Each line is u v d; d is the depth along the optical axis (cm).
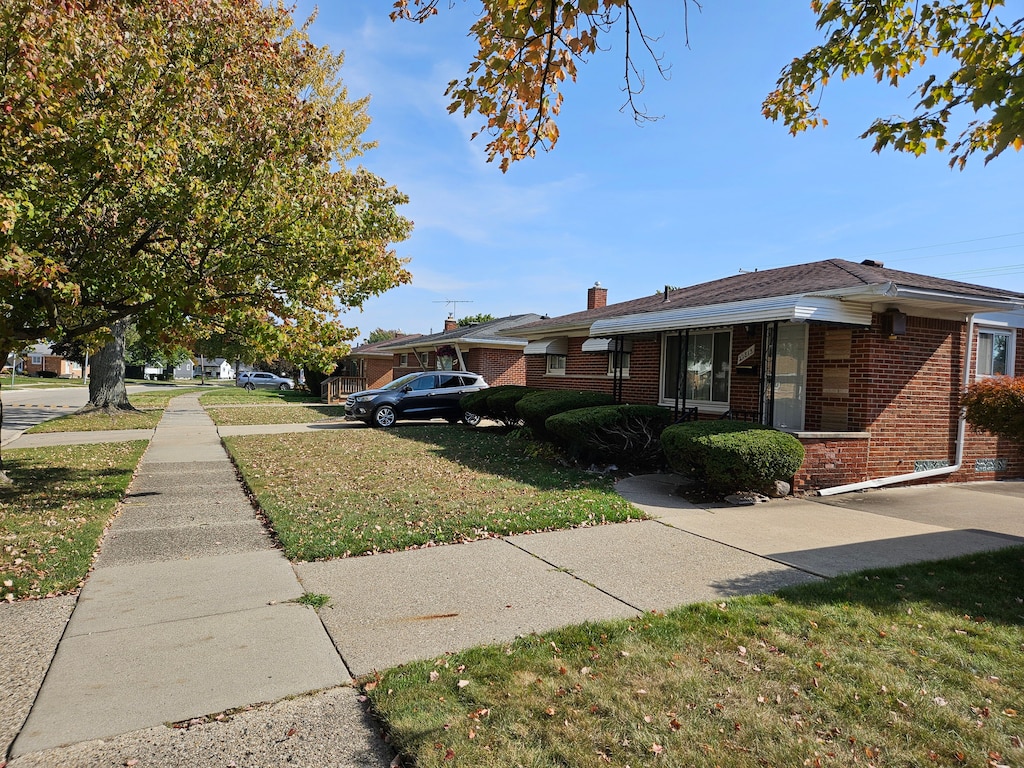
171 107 710
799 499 836
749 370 1071
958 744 286
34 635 402
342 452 1266
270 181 738
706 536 641
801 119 589
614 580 507
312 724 307
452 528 654
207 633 407
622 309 1456
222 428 1777
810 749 282
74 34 591
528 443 1367
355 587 491
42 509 734
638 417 1042
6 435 1561
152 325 740
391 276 1186
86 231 710
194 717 311
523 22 374
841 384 937
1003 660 364
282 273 772
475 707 316
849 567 539
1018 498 860
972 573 520
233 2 882
